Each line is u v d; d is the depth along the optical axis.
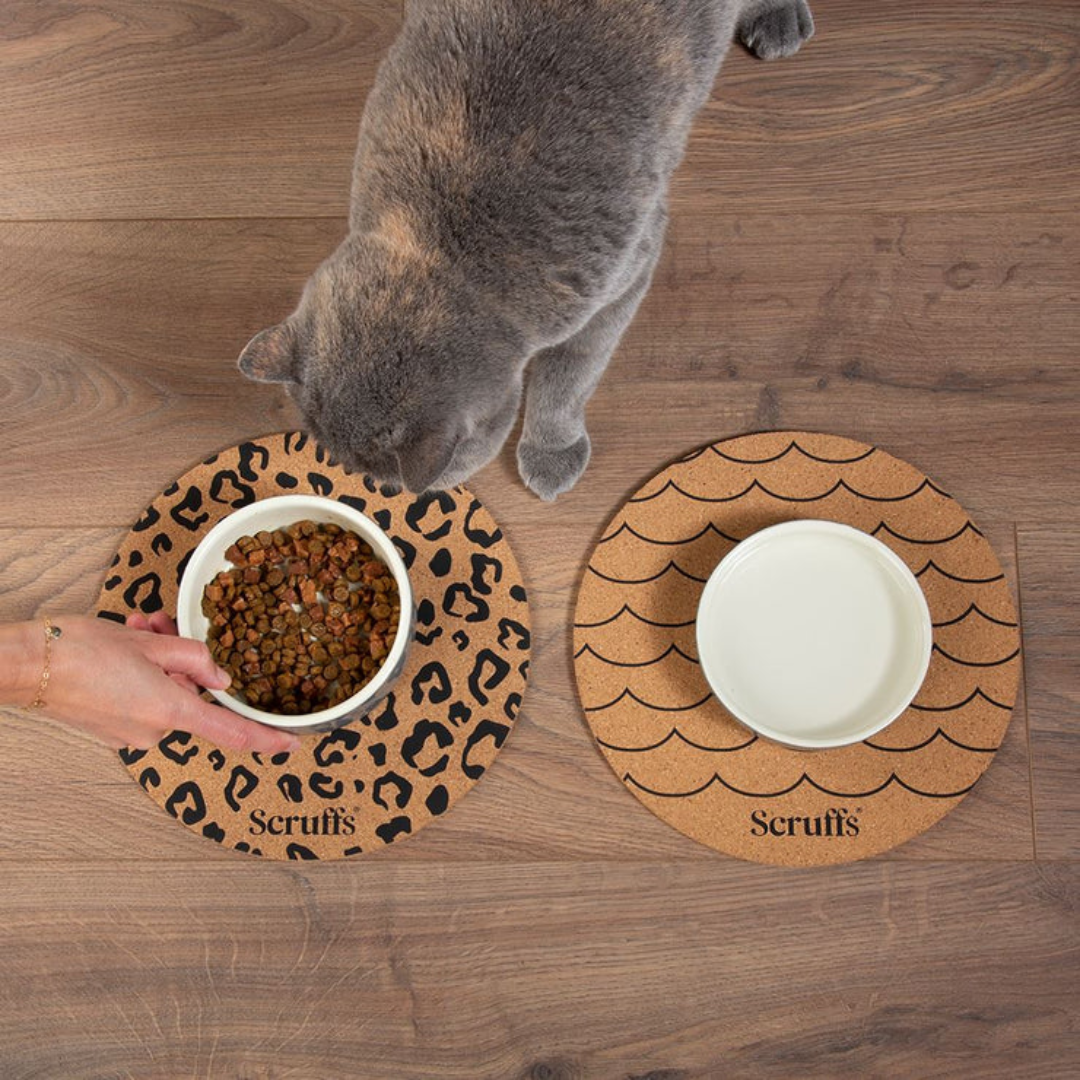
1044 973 1.13
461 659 1.18
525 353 0.92
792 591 1.16
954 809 1.15
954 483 1.21
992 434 1.22
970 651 1.16
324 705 1.13
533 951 1.15
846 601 1.15
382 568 1.14
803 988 1.13
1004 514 1.21
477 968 1.14
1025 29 1.27
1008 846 1.15
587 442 1.20
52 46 1.30
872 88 1.27
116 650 0.91
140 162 1.28
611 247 0.88
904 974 1.13
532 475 1.18
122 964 1.14
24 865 1.16
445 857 1.16
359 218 0.90
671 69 0.86
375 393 0.84
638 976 1.14
